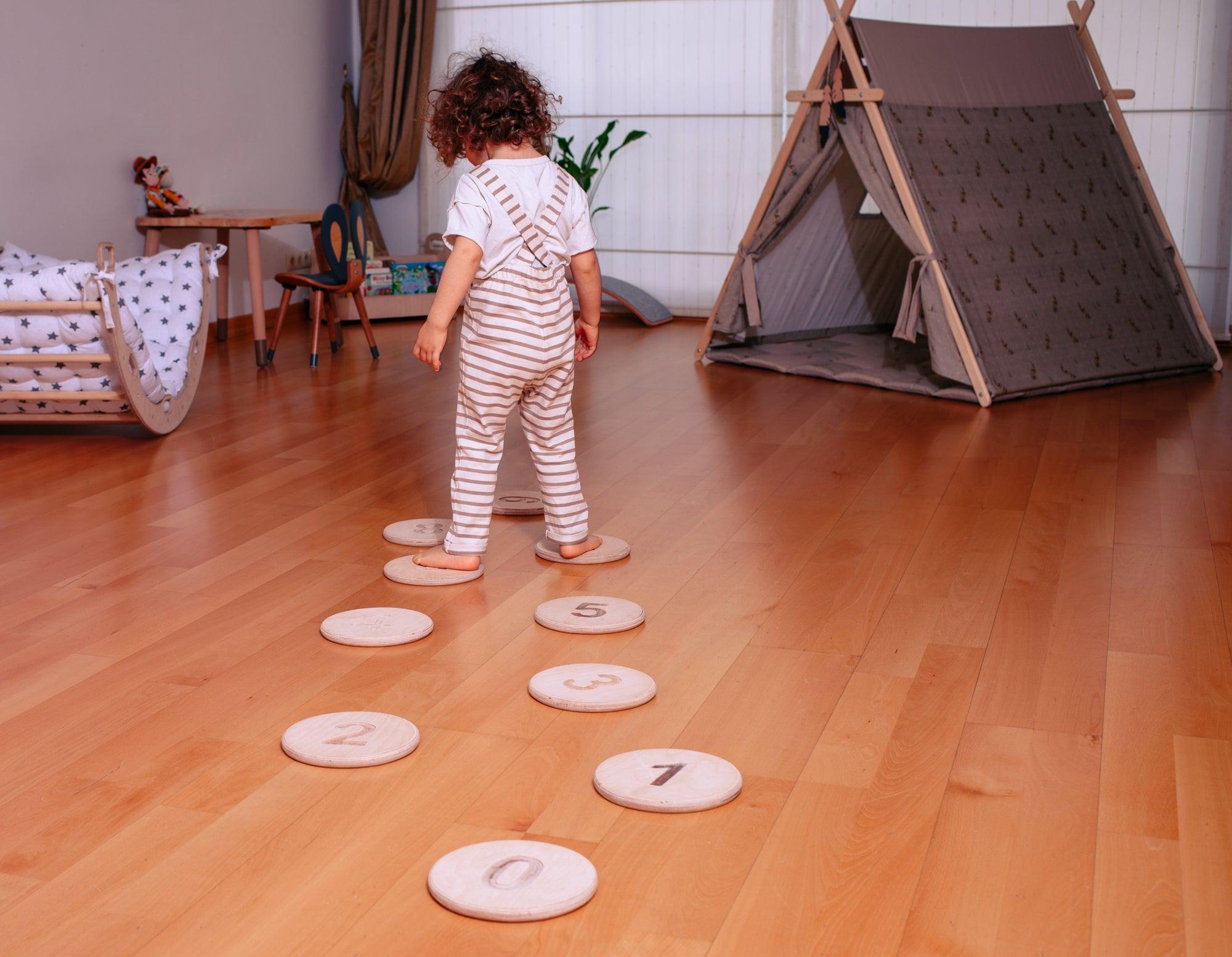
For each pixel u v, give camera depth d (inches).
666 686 80.7
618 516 119.5
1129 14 225.0
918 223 173.2
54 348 138.6
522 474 134.9
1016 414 165.3
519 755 71.3
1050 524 115.6
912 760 70.3
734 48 250.2
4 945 53.5
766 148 252.5
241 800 66.1
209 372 198.4
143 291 161.8
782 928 54.7
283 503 123.9
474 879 57.6
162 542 111.2
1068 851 60.6
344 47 274.7
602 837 62.4
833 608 94.6
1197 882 57.8
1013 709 76.7
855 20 182.1
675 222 263.1
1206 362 195.6
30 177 185.0
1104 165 199.9
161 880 58.6
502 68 92.7
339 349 222.4
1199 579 100.0
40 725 75.0
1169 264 201.5
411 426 158.6
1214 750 71.1
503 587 99.6
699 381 190.7
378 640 87.0
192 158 222.5
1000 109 191.8
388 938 54.2
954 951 53.0
